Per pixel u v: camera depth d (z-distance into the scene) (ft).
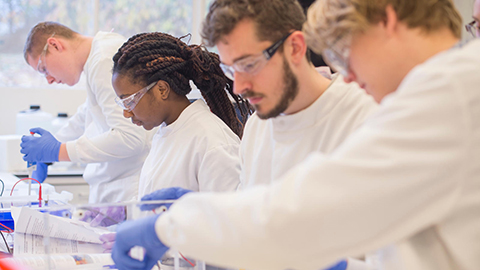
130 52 5.16
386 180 1.96
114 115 6.86
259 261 2.17
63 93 12.21
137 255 3.18
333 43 2.48
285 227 2.04
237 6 3.11
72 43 7.62
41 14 12.01
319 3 2.60
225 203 2.27
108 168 7.38
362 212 1.98
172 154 5.30
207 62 5.37
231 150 5.11
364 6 2.35
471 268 2.07
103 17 12.57
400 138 1.98
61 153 7.17
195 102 5.45
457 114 1.93
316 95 3.65
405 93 2.08
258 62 3.19
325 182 2.04
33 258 3.74
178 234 2.42
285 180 2.18
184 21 13.39
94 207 3.45
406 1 2.34
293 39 3.26
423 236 2.30
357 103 3.53
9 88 11.68
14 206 5.15
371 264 3.42
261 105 3.37
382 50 2.38
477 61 2.00
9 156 9.44
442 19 2.46
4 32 11.71
